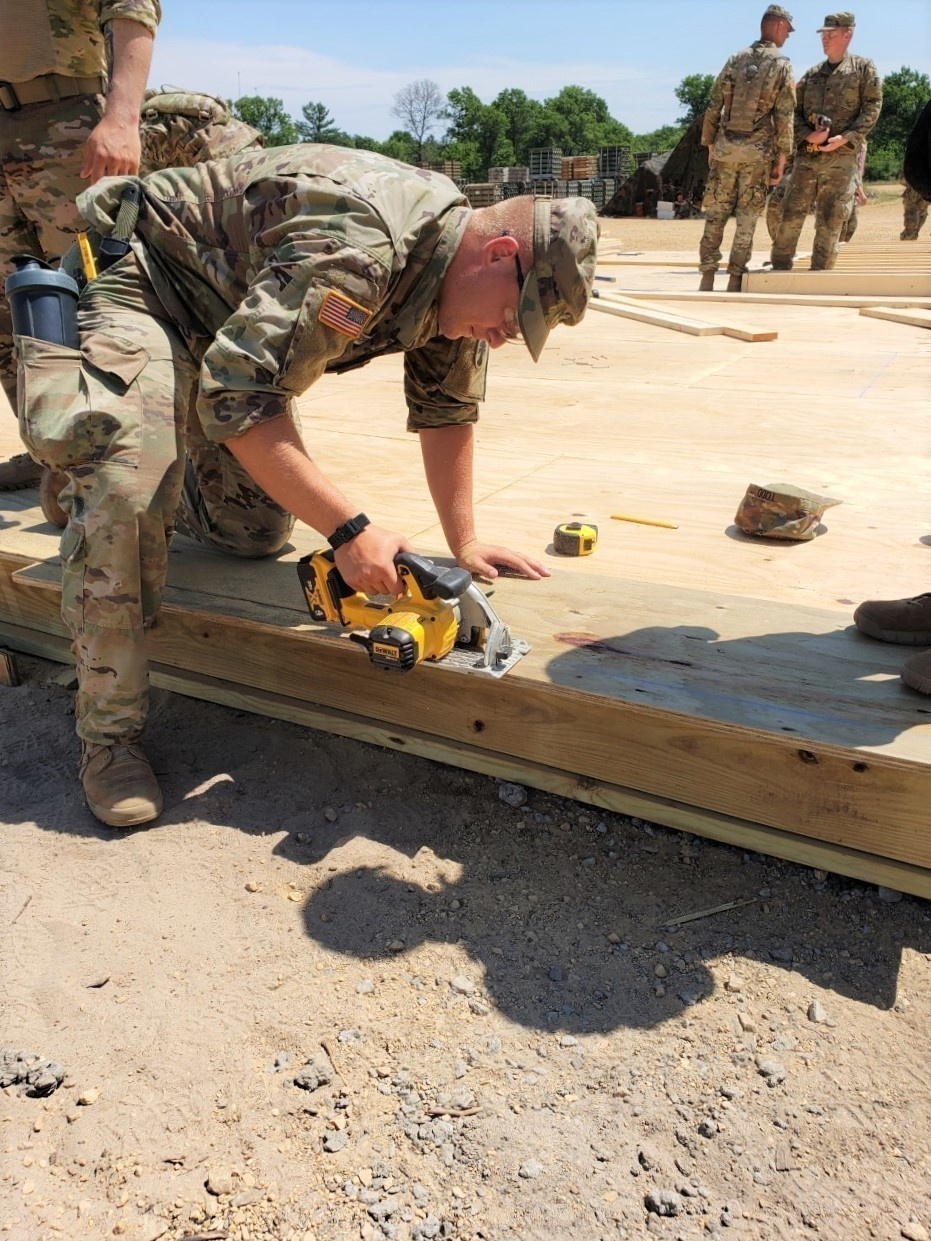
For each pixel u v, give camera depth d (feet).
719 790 6.63
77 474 6.84
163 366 6.97
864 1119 4.95
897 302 27.84
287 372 5.91
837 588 8.98
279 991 5.76
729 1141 4.84
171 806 7.51
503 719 7.34
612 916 6.34
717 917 6.32
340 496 6.25
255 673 8.53
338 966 5.95
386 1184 4.66
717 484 12.07
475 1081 5.19
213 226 6.71
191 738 8.41
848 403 15.98
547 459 13.24
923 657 6.40
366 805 7.46
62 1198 4.62
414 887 6.60
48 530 9.95
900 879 6.19
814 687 6.41
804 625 7.49
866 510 11.10
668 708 6.08
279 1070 5.26
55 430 6.56
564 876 6.70
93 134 8.88
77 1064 5.31
